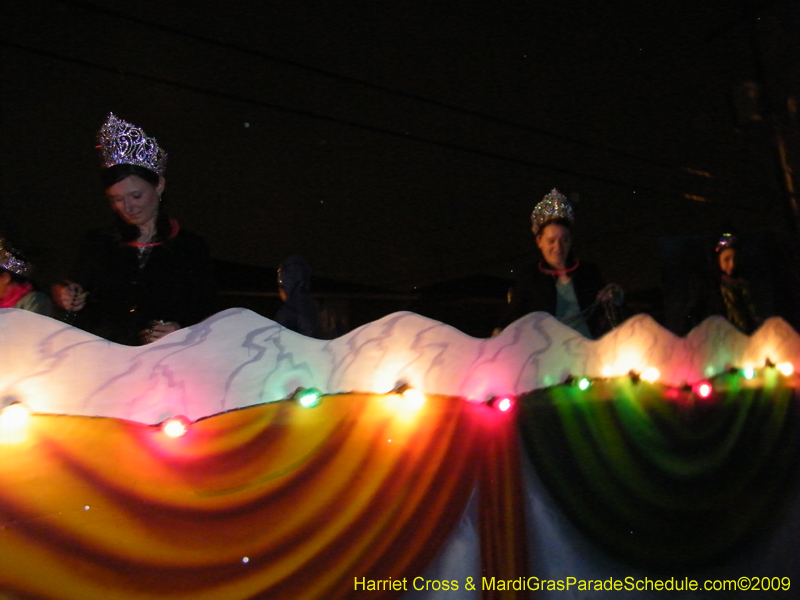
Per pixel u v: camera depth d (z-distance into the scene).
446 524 2.22
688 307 4.23
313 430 2.01
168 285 2.42
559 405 2.60
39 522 1.58
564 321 3.12
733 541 3.14
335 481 2.03
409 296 7.89
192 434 1.82
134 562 1.68
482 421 2.37
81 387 1.67
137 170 2.36
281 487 1.93
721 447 3.21
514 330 2.46
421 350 2.23
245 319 1.91
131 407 1.74
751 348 3.47
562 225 3.19
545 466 2.51
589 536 2.59
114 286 2.37
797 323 4.80
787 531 3.42
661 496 2.89
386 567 2.08
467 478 2.30
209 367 1.85
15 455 1.58
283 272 2.89
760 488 3.36
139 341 2.29
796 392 3.68
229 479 1.85
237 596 1.81
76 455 1.65
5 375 1.59
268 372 1.95
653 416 2.93
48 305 2.90
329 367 2.06
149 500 1.73
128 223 2.42
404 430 2.18
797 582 3.38
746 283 4.26
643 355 2.91
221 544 1.81
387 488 2.12
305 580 1.93
